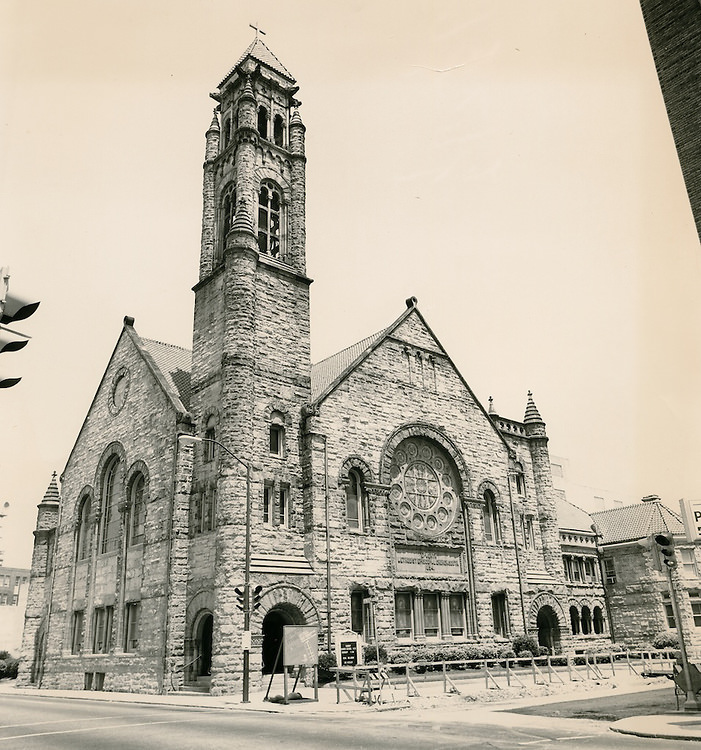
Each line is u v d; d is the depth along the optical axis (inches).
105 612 1653.5
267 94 1828.2
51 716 935.0
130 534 1630.2
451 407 1831.9
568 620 1929.1
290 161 1776.6
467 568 1732.3
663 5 669.3
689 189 624.1
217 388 1494.8
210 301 1601.9
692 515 625.0
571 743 581.3
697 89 632.4
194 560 1412.4
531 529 2000.5
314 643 1061.8
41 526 2086.6
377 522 1565.0
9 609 3309.5
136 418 1691.7
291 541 1429.6
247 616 1119.6
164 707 1069.8
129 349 1803.6
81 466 1909.4
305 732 695.7
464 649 1601.9
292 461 1489.9
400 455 1701.5
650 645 2065.7
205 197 1755.7
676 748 532.1
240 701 1101.1
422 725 747.4
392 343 1749.5
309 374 1584.6
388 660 1445.6
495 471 1884.8
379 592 1517.0
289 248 1695.4
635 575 2190.0
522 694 1066.7
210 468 1451.8
